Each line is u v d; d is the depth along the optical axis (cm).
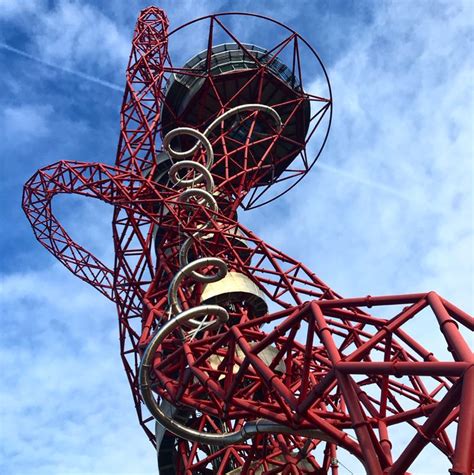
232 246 4109
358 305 2369
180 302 3997
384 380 2316
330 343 2167
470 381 1652
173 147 4919
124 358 4291
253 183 4628
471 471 1484
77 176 4106
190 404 3109
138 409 4222
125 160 4312
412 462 1789
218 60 4984
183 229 3972
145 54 4612
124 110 4416
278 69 5041
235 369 3594
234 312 4138
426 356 2655
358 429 1919
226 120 4938
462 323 2144
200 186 4588
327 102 4806
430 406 2273
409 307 2214
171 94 4941
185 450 3834
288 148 5241
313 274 4012
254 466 3341
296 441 3359
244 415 2827
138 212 4072
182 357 3148
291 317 2444
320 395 2164
